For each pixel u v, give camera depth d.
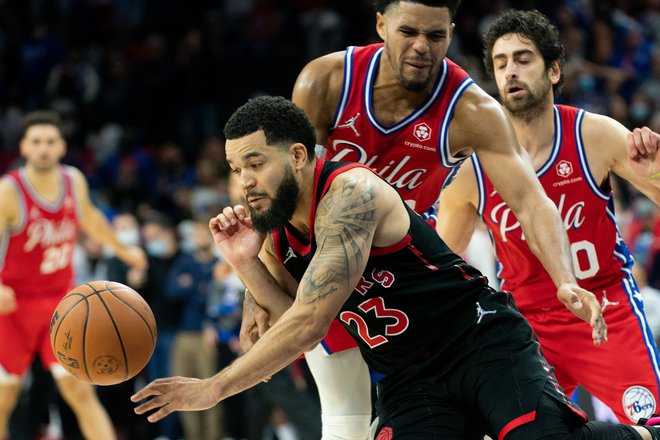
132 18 19.47
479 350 4.63
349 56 5.42
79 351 4.86
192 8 19.30
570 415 4.57
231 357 10.12
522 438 4.45
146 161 16.44
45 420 11.16
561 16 17.86
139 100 17.88
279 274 5.07
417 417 4.66
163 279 10.84
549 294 6.09
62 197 9.41
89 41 19.11
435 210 6.09
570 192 6.05
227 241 4.97
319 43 18.05
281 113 4.45
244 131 4.43
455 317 4.70
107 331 4.87
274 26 18.33
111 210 14.76
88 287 5.01
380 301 4.66
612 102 15.96
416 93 5.31
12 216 9.16
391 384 4.84
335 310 4.38
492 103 5.35
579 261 6.10
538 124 6.02
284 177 4.45
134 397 4.44
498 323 4.71
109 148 17.09
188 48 17.88
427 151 5.41
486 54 6.25
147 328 5.00
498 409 4.53
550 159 6.03
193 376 10.48
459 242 6.43
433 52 5.09
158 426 11.12
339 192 4.46
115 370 4.91
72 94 17.95
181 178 16.41
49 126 9.32
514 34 5.92
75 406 9.01
